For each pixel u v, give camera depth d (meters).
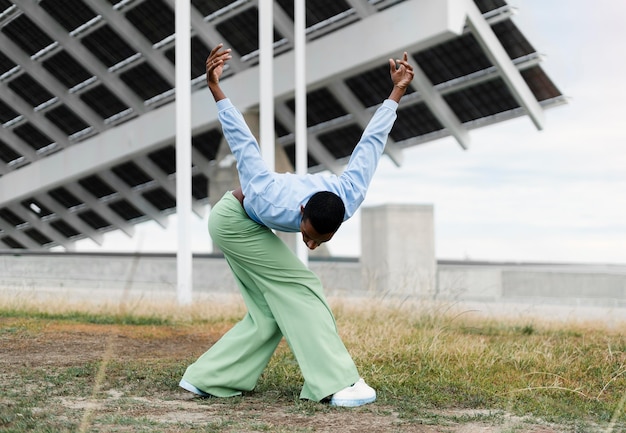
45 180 33.78
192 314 11.70
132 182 35.50
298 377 6.48
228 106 5.42
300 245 17.09
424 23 21.16
